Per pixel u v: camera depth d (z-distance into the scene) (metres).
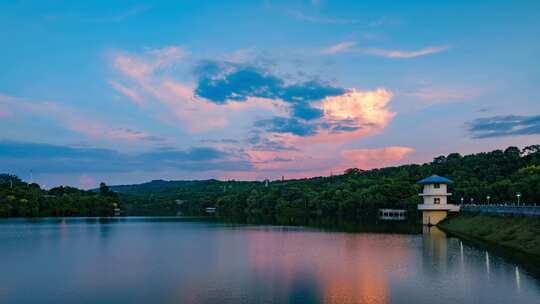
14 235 123.06
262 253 81.19
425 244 92.19
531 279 54.59
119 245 97.44
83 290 51.78
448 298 46.47
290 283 54.19
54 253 83.31
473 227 110.62
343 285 52.81
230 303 45.72
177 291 50.84
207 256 78.12
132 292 50.66
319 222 185.88
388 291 49.66
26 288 52.94
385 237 109.62
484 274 57.81
